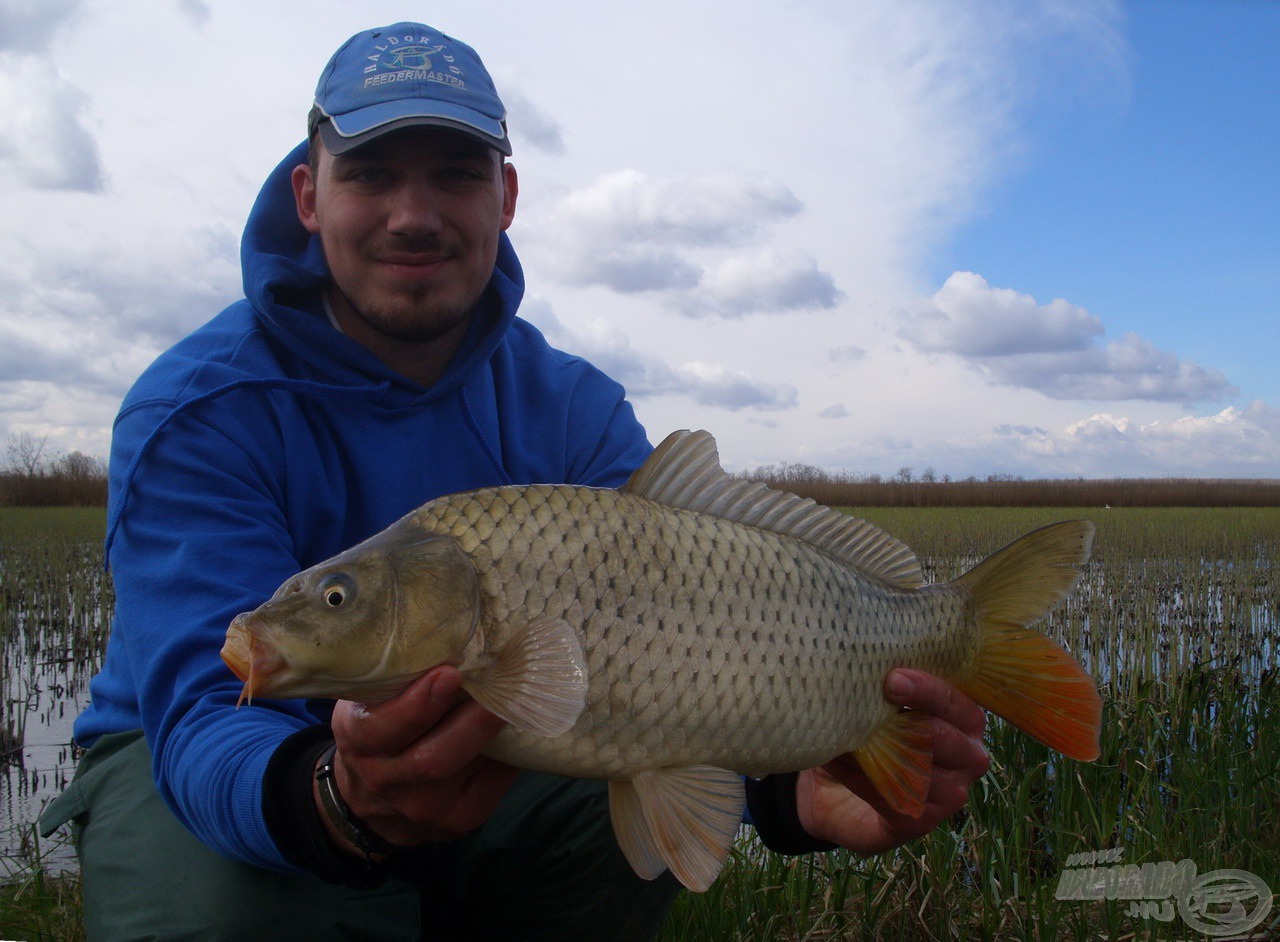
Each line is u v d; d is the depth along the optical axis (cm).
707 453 68
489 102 88
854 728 70
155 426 77
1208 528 606
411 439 88
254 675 54
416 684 53
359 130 82
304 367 86
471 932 84
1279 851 122
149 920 68
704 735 63
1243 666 245
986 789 140
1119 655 256
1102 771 146
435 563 56
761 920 111
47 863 135
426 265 85
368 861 60
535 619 57
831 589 69
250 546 75
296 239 95
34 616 309
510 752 58
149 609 71
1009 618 77
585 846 79
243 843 61
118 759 78
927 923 109
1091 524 75
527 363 102
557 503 61
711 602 63
